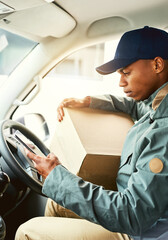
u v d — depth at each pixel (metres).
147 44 1.38
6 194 1.44
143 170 1.16
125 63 1.40
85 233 1.29
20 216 1.67
